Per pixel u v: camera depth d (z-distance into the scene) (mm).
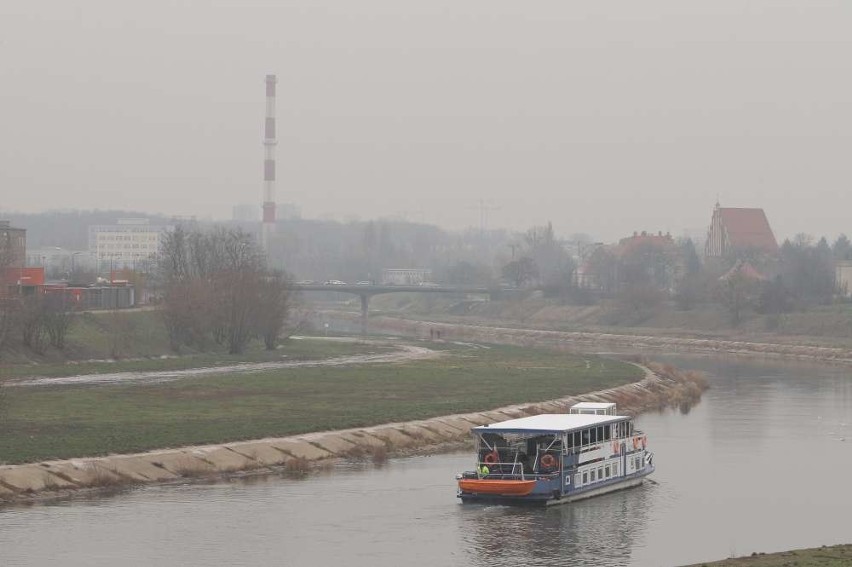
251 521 108000
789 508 118062
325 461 139250
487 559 96625
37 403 177750
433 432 158375
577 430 119562
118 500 115250
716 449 153625
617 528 108188
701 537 105625
